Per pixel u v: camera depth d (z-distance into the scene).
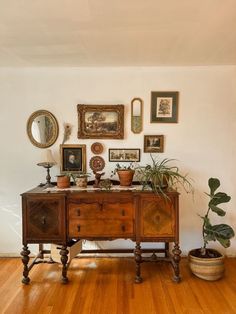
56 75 3.02
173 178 3.02
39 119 3.04
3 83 3.02
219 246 3.08
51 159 2.87
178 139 3.04
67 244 2.58
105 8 1.70
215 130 3.02
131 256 3.10
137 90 3.02
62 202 2.50
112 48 2.42
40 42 2.28
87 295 2.30
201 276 2.55
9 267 2.84
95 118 3.03
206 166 3.04
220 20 1.88
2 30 2.03
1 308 2.12
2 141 3.05
